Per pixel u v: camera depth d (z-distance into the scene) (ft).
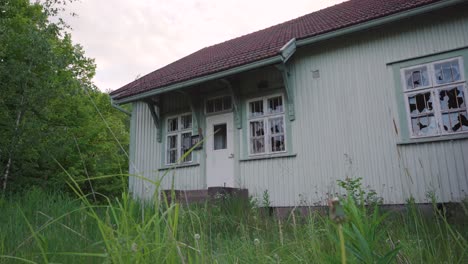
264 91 27.96
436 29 22.04
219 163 29.27
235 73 26.04
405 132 21.88
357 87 24.11
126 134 56.18
